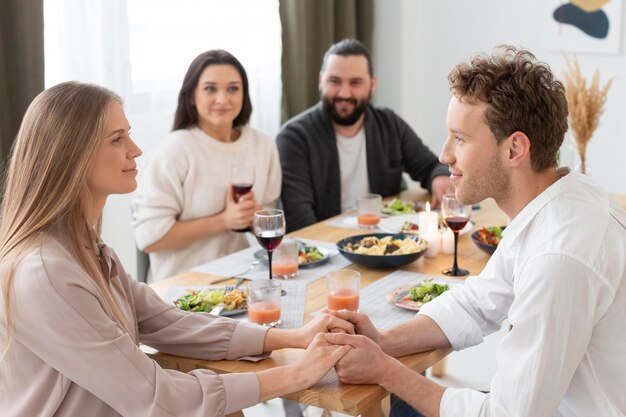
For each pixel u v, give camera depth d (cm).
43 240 149
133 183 163
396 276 230
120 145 159
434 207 322
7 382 149
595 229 150
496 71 159
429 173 358
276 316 192
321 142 341
